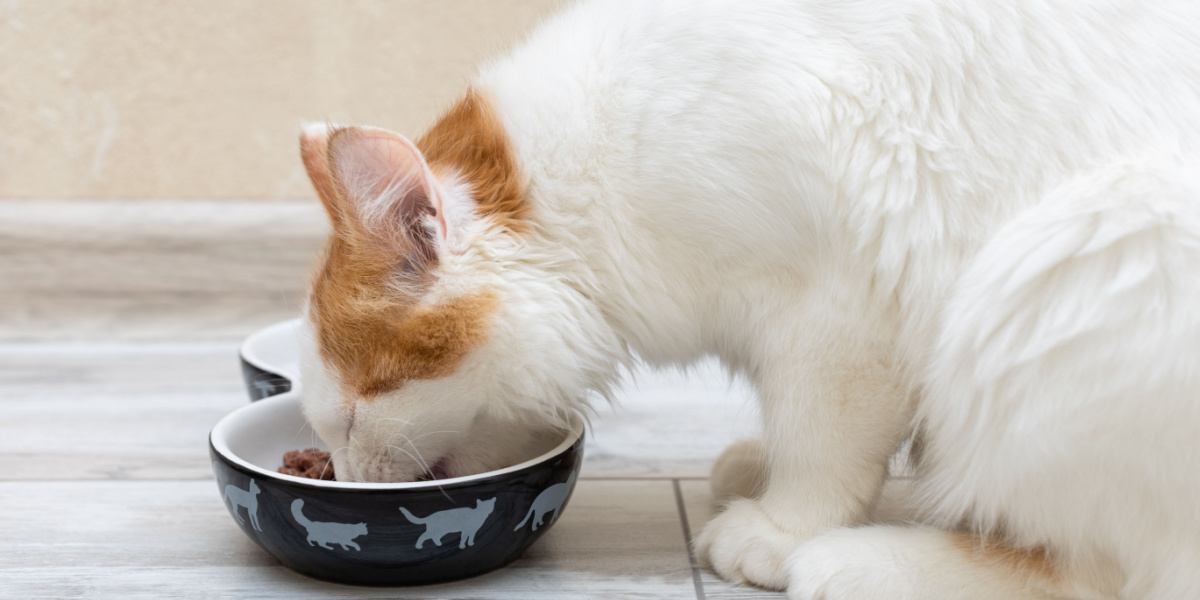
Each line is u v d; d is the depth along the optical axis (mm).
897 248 753
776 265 769
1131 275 701
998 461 734
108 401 1032
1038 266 716
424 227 749
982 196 748
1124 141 746
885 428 777
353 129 736
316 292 783
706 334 799
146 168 1190
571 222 774
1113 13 764
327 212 769
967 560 752
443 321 755
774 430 788
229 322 1200
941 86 751
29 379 1073
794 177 753
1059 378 711
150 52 1169
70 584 789
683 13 769
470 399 776
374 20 1170
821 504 787
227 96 1181
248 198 1198
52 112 1173
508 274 763
